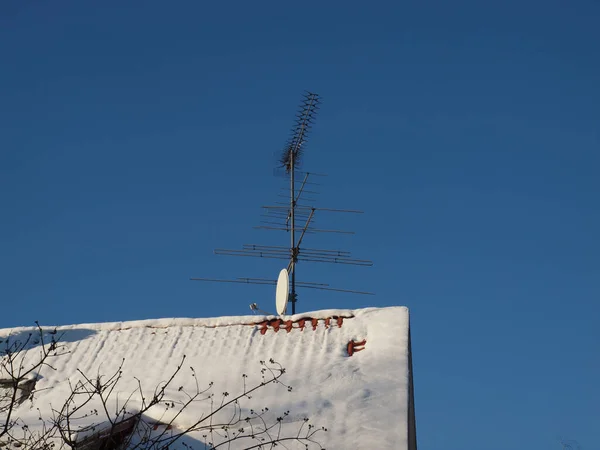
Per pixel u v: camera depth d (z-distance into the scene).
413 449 12.85
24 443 9.17
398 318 12.86
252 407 10.88
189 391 11.51
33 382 12.36
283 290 15.25
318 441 10.07
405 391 11.02
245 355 12.45
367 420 10.40
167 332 13.50
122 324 13.93
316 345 12.52
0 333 14.05
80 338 13.65
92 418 10.26
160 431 10.56
